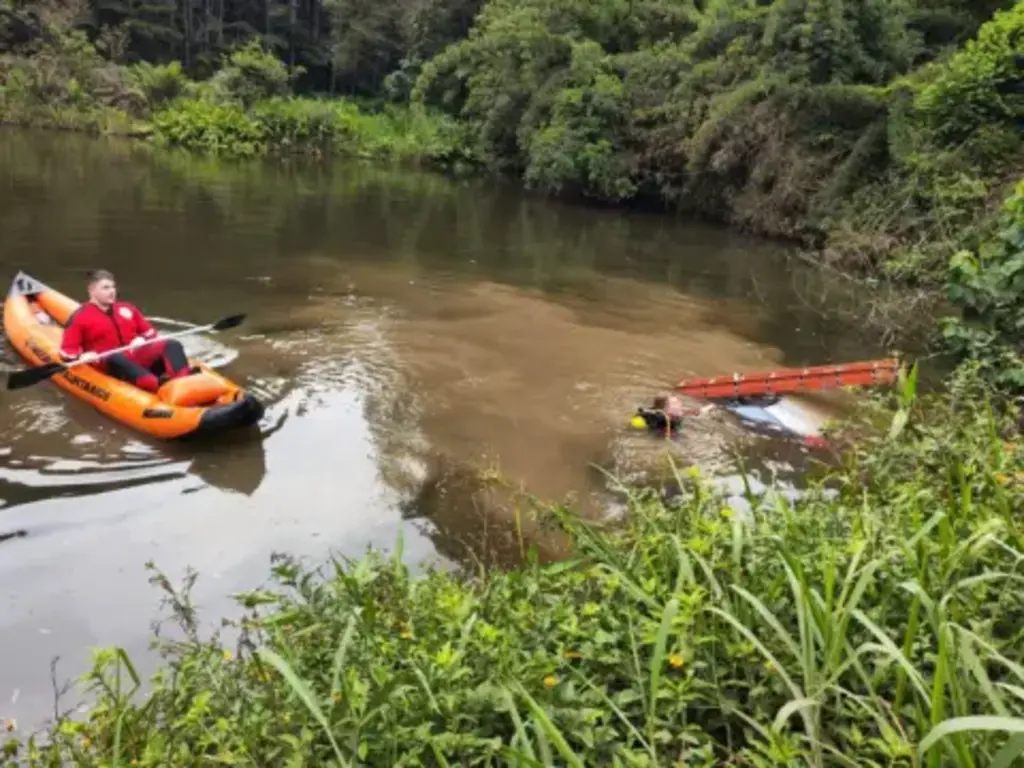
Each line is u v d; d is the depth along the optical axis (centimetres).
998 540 275
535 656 262
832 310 1127
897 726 230
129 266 1141
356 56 3525
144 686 385
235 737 245
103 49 3212
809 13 1669
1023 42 1280
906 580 275
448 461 633
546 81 2238
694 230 1764
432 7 3216
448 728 238
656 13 2325
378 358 845
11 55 2923
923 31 1803
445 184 2272
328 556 506
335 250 1341
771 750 224
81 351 709
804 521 335
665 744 247
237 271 1158
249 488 583
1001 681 252
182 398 651
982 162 1266
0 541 501
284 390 750
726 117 1738
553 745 239
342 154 2806
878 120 1522
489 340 925
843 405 741
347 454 638
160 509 550
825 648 248
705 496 371
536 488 593
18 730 362
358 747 227
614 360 882
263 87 3064
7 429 640
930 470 376
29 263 1109
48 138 2503
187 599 351
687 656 256
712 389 767
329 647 285
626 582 285
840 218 1495
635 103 2058
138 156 2342
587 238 1612
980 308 650
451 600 295
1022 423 536
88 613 443
